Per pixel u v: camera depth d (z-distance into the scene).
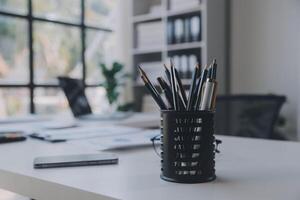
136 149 1.02
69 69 3.65
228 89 3.64
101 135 1.26
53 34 3.49
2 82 3.12
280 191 0.59
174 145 0.65
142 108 3.82
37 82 3.34
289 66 3.31
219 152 0.95
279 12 3.35
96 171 0.74
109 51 4.08
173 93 0.69
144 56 4.01
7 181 0.74
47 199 0.66
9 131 1.37
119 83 3.85
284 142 1.16
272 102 2.19
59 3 3.54
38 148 1.03
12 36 3.17
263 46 3.46
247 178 0.68
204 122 0.66
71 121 1.88
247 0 3.54
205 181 0.65
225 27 3.59
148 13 4.00
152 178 0.68
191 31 3.46
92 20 3.88
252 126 2.17
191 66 3.46
